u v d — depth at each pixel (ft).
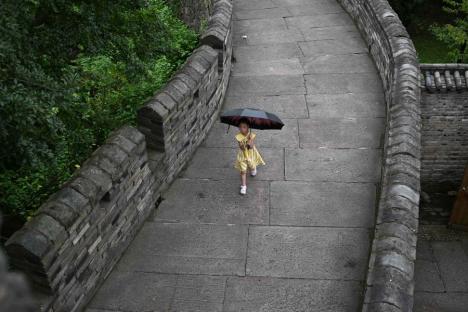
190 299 18.22
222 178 24.31
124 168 18.42
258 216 21.91
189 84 23.40
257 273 19.15
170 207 22.52
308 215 21.89
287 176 24.31
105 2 23.02
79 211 15.83
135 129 19.60
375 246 16.65
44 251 14.38
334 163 25.14
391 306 14.28
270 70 34.45
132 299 18.25
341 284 18.58
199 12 43.01
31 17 20.07
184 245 20.52
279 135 27.43
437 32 61.52
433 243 41.75
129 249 20.30
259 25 41.75
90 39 22.75
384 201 18.45
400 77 27.02
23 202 23.48
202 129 26.63
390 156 20.83
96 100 28.53
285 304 17.90
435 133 42.73
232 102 30.86
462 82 38.88
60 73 21.99
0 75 16.48
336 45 37.73
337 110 29.73
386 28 31.73
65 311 16.33
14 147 16.63
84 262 16.97
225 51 29.71
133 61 25.18
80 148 23.97
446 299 36.58
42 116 16.28
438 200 46.11
